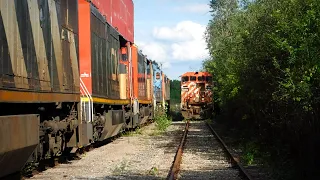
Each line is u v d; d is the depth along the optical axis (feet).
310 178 32.22
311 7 34.30
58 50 39.65
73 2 46.03
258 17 48.47
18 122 28.84
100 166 42.09
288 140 42.24
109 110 61.87
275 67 40.04
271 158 44.27
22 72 30.60
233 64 64.13
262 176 36.22
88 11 51.03
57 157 43.70
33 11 33.76
